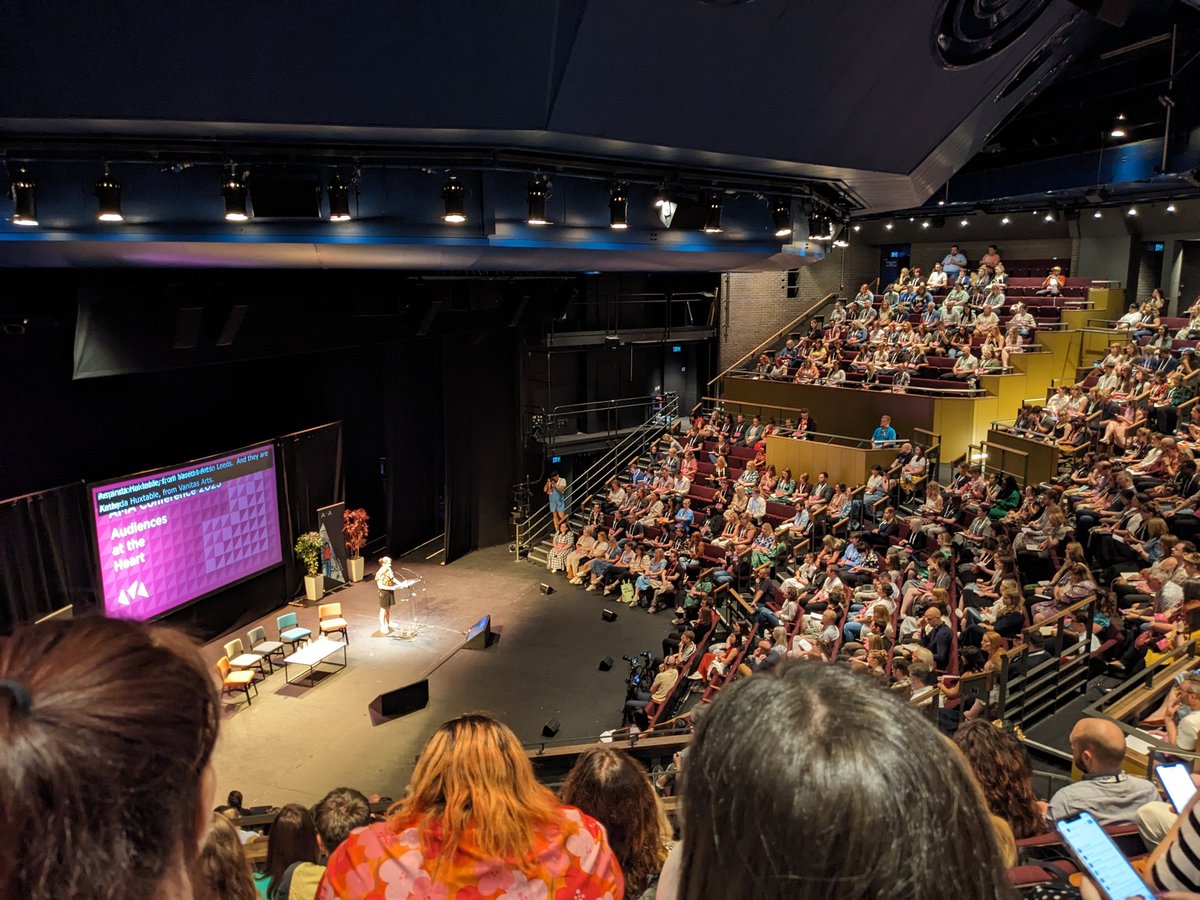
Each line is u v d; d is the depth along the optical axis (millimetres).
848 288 28047
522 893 1547
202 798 671
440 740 1677
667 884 881
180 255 10320
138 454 16062
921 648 10492
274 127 7559
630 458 24547
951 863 644
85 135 7922
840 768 652
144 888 609
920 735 702
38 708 592
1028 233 24719
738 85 7438
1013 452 17672
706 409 26547
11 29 5961
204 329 13680
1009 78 8852
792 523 17734
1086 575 10953
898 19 7047
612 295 24406
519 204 9609
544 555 21531
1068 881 2379
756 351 26797
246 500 17281
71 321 13031
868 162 9836
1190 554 9914
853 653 11492
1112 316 21969
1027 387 20562
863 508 17453
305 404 19719
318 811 5301
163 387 16453
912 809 647
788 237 11703
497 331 22094
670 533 19328
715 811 691
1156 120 15734
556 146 8469
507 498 22984
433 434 22781
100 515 14352
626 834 2770
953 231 26281
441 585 19984
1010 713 8781
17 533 13047
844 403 21438
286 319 14891
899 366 21344
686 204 10383
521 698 14531
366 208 9195
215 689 699
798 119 8367
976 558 14023
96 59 6316
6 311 12305
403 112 7289
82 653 638
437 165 8812
